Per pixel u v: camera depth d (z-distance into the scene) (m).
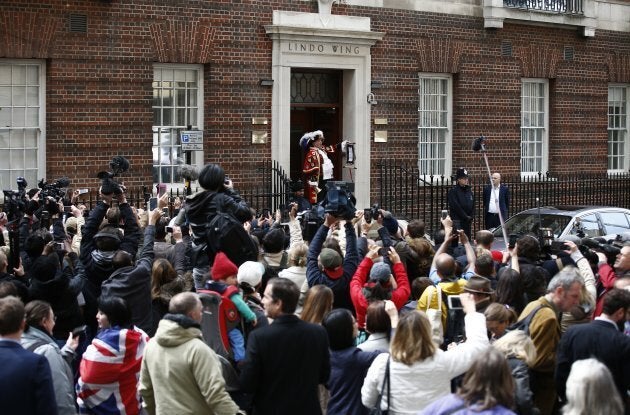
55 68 17.38
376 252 9.23
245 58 19.64
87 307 9.81
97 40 17.80
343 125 21.69
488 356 5.49
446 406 5.47
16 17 16.89
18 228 11.96
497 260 11.76
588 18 25.70
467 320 7.30
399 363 6.92
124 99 18.19
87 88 17.75
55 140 17.47
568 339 7.59
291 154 21.42
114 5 17.94
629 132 27.70
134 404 7.94
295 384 7.13
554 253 11.89
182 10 18.80
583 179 25.44
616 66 26.98
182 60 18.86
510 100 24.31
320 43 20.59
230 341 7.78
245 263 8.41
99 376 7.77
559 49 25.45
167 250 10.92
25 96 17.33
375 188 21.80
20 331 6.48
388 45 21.88
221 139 19.47
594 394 5.25
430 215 21.30
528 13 24.12
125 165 11.09
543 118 25.59
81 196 17.78
